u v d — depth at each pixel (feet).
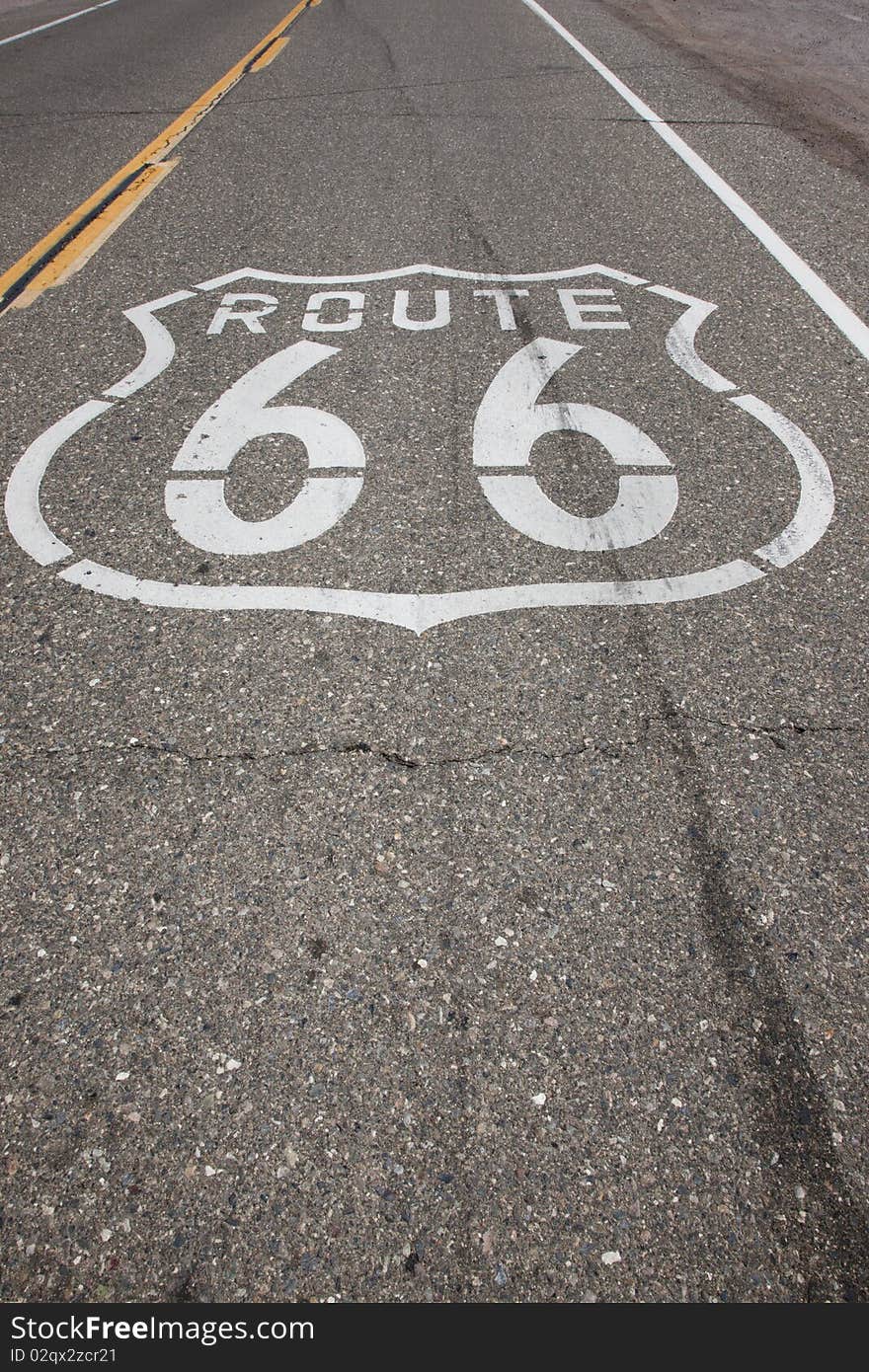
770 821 7.19
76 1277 5.00
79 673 8.49
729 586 9.38
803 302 14.85
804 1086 5.69
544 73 28.40
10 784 7.50
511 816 7.22
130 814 7.25
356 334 14.08
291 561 9.75
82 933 6.47
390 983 6.19
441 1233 5.14
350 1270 5.02
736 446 11.43
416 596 9.29
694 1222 5.16
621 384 12.70
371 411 12.18
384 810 7.26
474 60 30.25
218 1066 5.78
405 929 6.48
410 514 10.36
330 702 8.17
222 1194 5.27
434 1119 5.56
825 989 6.16
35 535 10.16
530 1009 6.06
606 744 7.78
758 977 6.22
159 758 7.69
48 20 45.21
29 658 8.66
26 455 11.47
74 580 9.55
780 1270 5.01
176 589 9.42
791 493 10.64
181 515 10.39
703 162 21.04
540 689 8.29
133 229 18.13
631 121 23.88
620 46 31.76
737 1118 5.56
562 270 15.97
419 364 13.21
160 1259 5.05
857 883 6.77
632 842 7.04
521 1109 5.60
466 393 12.53
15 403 12.56
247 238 17.57
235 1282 4.99
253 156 22.15
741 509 10.39
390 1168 5.36
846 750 7.75
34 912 6.59
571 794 7.39
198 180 20.71
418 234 17.52
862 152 21.81
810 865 6.89
